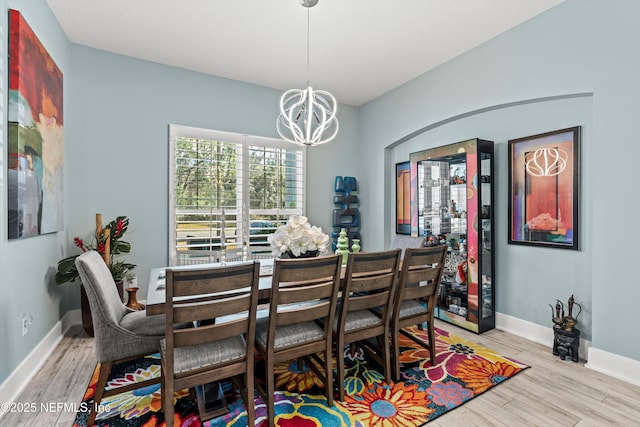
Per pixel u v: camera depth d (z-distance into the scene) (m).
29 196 2.03
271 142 4.09
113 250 2.90
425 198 3.49
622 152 2.07
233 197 3.82
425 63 3.40
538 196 2.68
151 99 3.37
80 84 3.03
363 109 4.70
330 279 1.99
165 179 3.46
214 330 1.46
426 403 1.80
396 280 2.02
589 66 2.24
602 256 2.17
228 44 3.02
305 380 2.05
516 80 2.71
